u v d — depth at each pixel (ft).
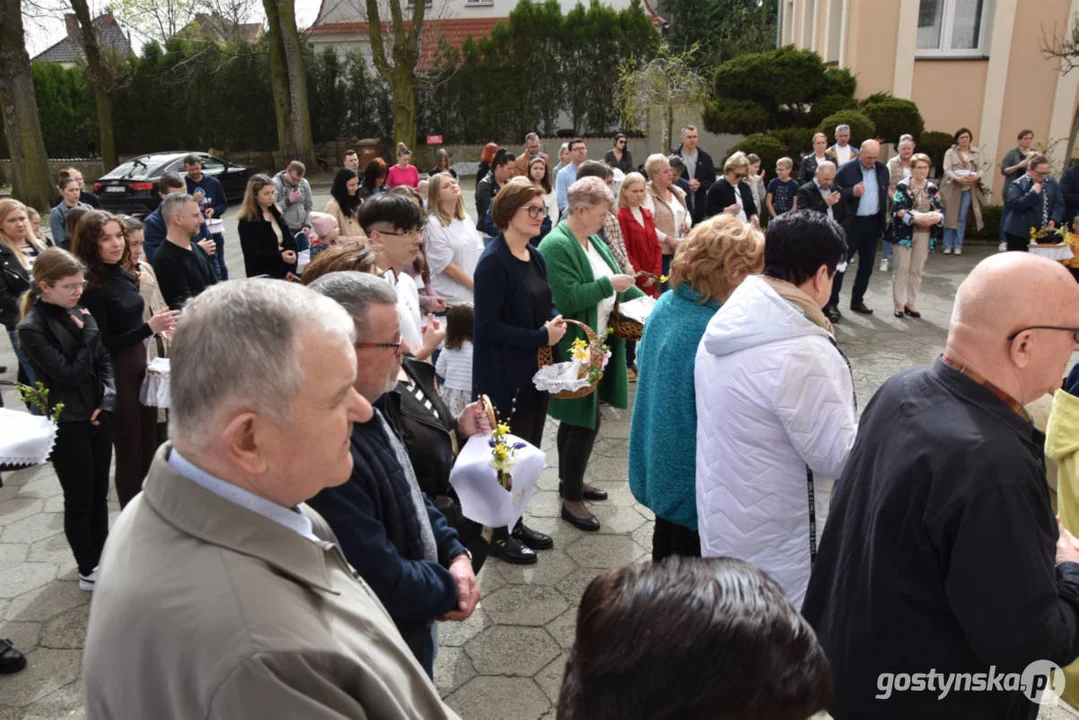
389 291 5.80
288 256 21.47
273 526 3.45
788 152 41.93
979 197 37.73
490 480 8.65
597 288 12.00
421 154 82.33
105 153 75.66
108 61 73.92
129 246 12.16
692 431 8.36
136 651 3.14
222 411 3.38
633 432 9.30
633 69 76.84
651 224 18.65
